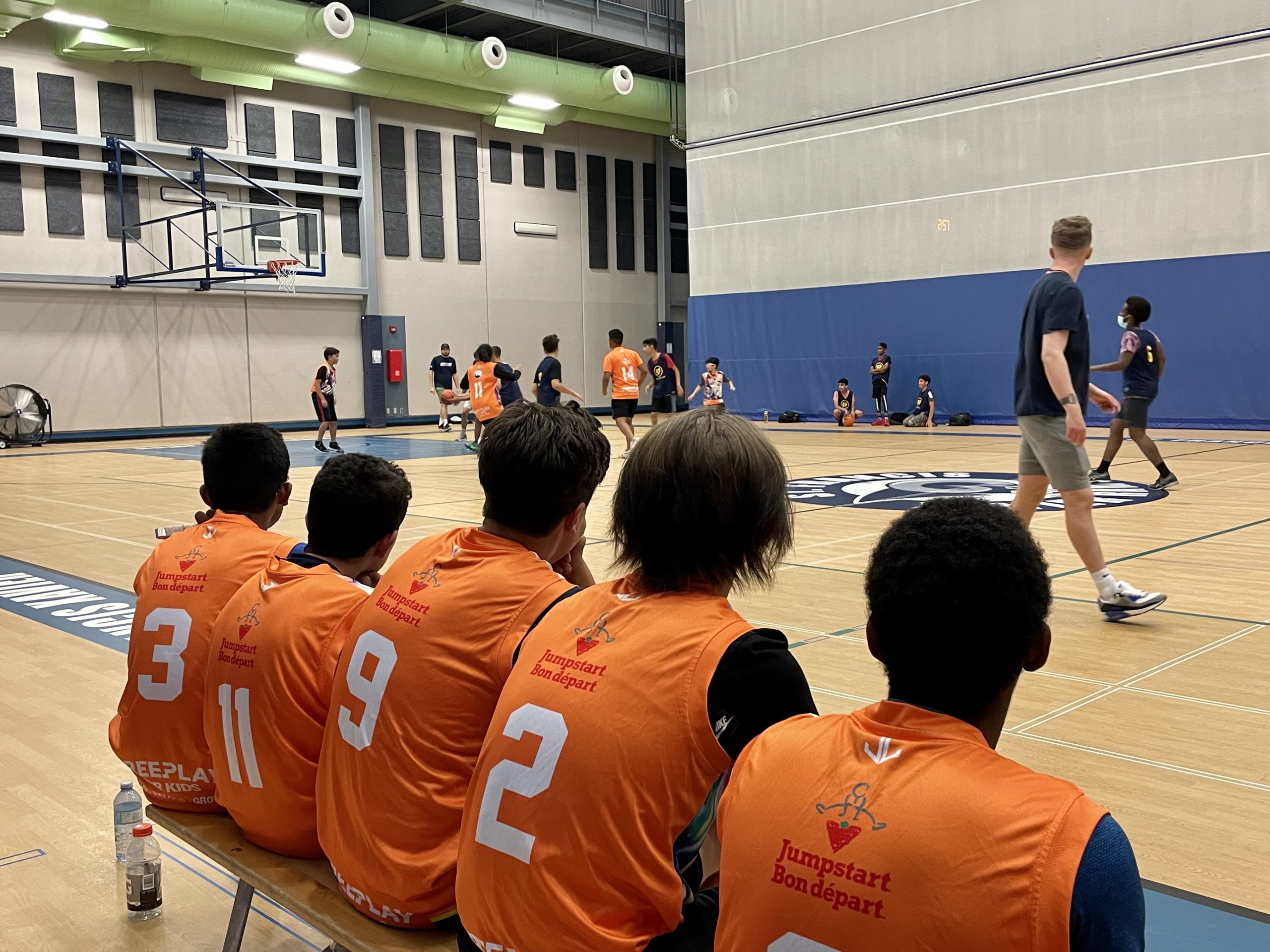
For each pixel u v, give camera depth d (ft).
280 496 7.54
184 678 6.48
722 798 3.38
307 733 5.69
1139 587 15.96
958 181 54.44
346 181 66.28
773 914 3.02
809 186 60.03
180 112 59.16
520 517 5.20
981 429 53.06
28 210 54.70
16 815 8.66
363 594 5.95
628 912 3.89
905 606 3.11
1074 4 49.75
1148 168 48.39
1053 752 9.09
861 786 3.02
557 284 76.74
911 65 55.36
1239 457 35.37
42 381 55.67
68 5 48.57
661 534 4.23
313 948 6.65
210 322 61.16
